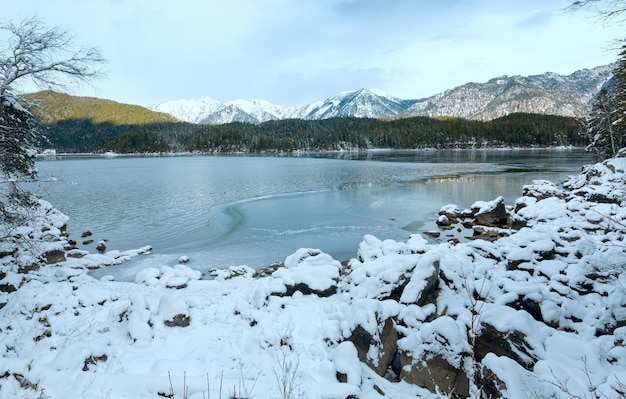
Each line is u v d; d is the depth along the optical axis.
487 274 11.32
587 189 26.50
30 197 15.62
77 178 64.62
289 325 9.17
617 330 6.88
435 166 81.44
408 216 30.23
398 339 8.04
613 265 9.66
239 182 57.00
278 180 59.00
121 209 34.94
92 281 15.66
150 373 6.83
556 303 8.70
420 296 9.40
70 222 29.66
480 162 90.06
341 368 6.86
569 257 12.18
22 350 7.85
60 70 14.55
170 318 9.30
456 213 29.58
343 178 60.25
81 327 9.09
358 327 7.70
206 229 27.23
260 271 17.73
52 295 10.53
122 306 9.59
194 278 16.58
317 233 25.34
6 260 14.84
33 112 15.19
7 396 5.74
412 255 11.20
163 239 24.72
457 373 6.55
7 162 14.08
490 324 7.00
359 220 28.97
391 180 56.09
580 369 5.79
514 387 5.45
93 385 5.91
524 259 12.11
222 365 7.33
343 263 17.33
